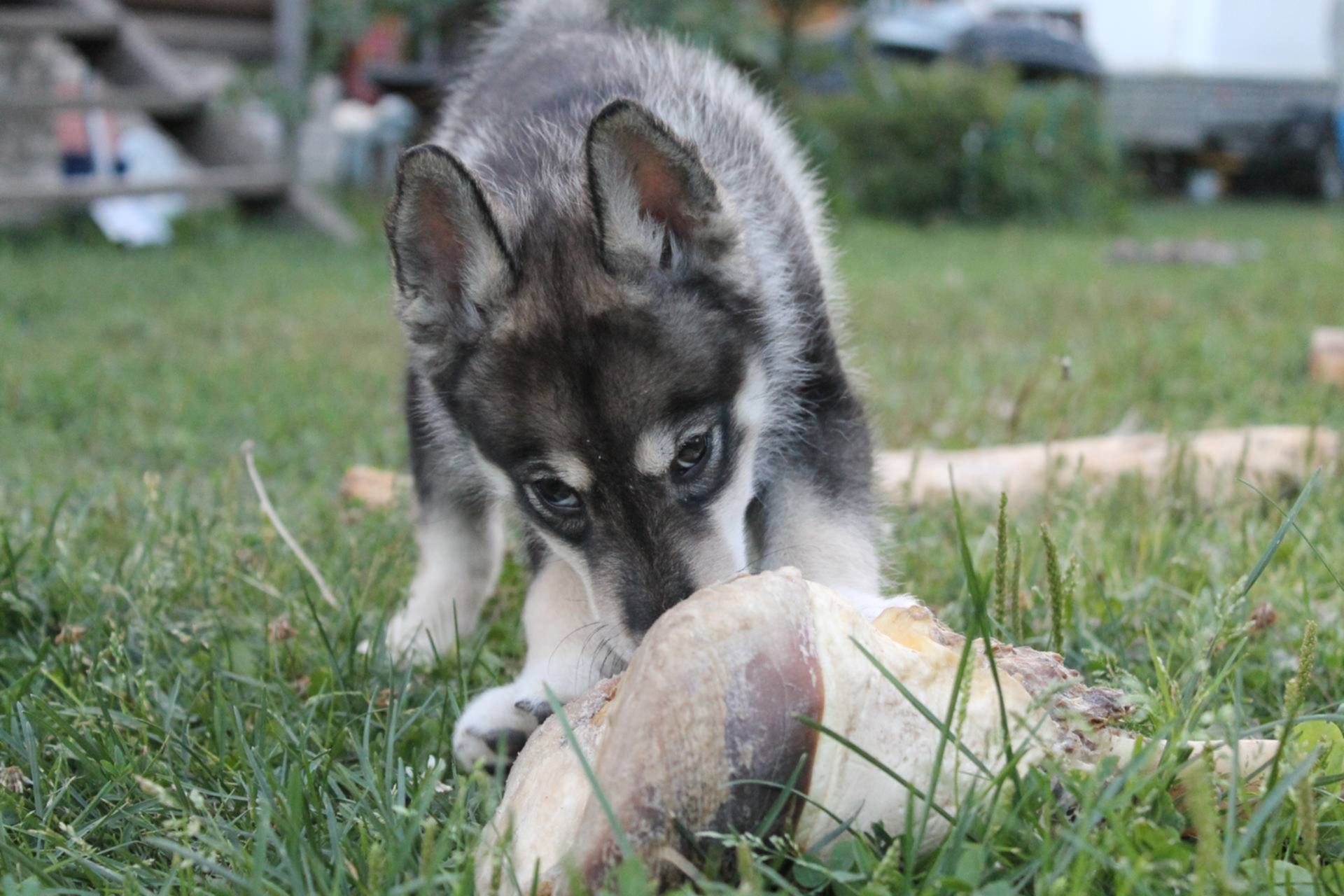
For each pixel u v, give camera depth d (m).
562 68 0.86
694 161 0.68
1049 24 4.49
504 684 0.71
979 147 3.47
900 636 0.56
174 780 0.59
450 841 0.54
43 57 3.26
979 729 0.53
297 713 0.67
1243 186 4.59
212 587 0.81
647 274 0.69
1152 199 4.45
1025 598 0.73
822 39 3.58
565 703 0.61
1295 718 0.54
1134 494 0.91
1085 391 1.21
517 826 0.52
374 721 0.66
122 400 1.38
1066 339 1.61
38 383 1.42
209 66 3.58
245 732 0.65
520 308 0.68
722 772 0.50
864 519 0.75
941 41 4.60
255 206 2.90
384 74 3.61
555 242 0.70
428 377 0.73
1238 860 0.49
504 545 0.86
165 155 3.42
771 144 0.85
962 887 0.49
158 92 2.72
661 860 0.50
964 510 0.91
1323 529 0.84
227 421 1.30
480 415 0.70
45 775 0.62
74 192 2.50
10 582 0.79
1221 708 0.58
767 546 0.74
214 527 0.88
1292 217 3.74
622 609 0.66
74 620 0.77
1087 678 0.65
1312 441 0.93
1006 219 3.44
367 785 0.58
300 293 2.11
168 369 1.53
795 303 0.75
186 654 0.74
